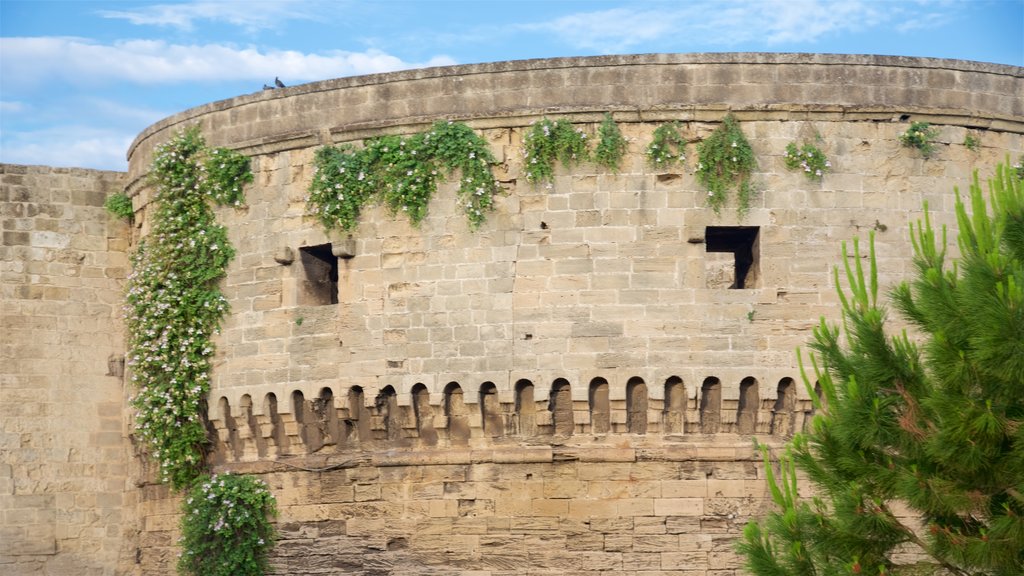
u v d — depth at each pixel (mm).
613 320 39125
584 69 39750
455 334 40062
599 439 39281
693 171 39250
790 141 39344
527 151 39656
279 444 42688
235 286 43469
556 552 39094
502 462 39625
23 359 48344
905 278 39219
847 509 27688
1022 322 25516
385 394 40812
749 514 38688
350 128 41344
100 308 49156
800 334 38969
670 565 38688
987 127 40250
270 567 42312
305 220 42062
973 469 26531
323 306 41844
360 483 41062
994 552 26297
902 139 39562
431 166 40469
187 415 43969
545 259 39531
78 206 49219
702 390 38906
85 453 48594
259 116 43188
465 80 40594
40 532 48000
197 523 42469
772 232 39125
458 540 39844
